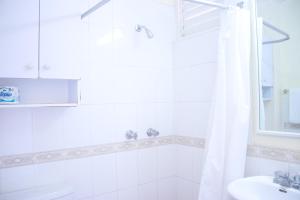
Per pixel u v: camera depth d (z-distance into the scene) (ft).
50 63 4.65
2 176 4.84
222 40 5.31
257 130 5.20
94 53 5.89
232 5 5.52
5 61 4.21
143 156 6.70
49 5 4.65
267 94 5.13
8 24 4.25
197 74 6.56
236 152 4.99
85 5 5.72
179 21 7.20
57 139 5.43
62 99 5.53
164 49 7.16
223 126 5.18
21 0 4.37
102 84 6.01
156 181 6.94
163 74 7.14
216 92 5.37
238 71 5.09
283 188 4.18
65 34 4.81
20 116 5.03
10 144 4.92
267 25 5.13
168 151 7.21
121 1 6.34
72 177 5.61
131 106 6.50
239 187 4.40
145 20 6.77
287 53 4.84
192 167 6.76
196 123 6.62
